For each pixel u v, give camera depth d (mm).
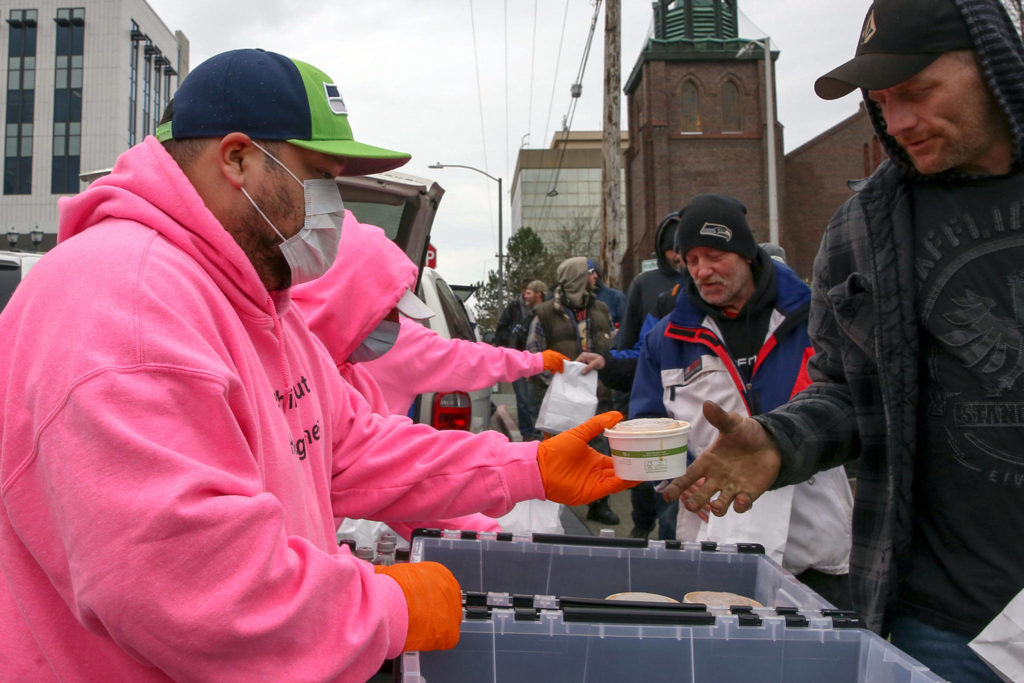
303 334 1774
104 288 1165
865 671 1446
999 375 1697
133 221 1320
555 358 3764
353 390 2074
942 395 1790
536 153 89062
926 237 1818
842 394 2121
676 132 39844
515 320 10188
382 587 1305
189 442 1143
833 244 2092
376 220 4566
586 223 63094
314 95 1459
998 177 1745
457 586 1441
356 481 1901
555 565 1960
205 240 1362
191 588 1070
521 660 1455
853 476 3270
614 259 15953
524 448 1936
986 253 1732
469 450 1934
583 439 1930
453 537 1955
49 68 63781
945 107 1661
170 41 76312
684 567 1975
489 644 1454
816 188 39219
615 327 7457
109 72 63625
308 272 1565
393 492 1878
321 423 1716
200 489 1102
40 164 63906
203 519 1078
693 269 3018
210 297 1319
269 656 1144
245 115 1396
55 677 1248
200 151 1418
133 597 1048
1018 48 1645
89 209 1374
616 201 15836
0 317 1272
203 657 1092
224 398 1193
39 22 63594
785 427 1906
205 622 1068
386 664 1728
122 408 1092
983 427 1723
